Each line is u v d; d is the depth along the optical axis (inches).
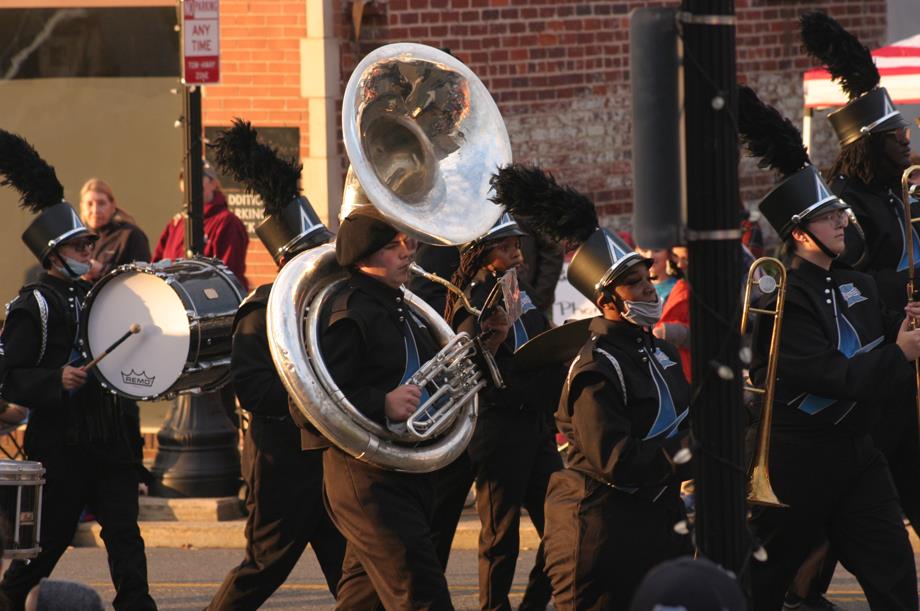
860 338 855.1
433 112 821.9
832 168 1078.4
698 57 587.5
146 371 1005.2
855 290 867.4
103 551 1317.7
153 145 1685.5
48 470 979.3
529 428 964.6
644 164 593.9
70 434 976.9
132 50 1674.5
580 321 800.3
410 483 789.9
